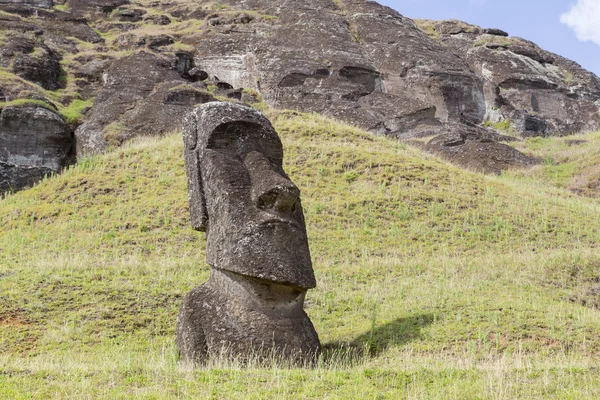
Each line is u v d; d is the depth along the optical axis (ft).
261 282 43.75
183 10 220.02
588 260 69.77
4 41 165.37
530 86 188.96
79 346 50.60
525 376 36.04
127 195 92.02
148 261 71.56
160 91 139.64
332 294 62.03
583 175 118.73
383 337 49.11
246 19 199.41
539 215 88.79
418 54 183.52
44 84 157.28
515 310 51.08
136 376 36.19
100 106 140.77
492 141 133.08
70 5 215.72
